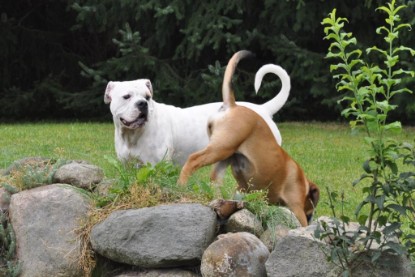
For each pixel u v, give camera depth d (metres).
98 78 22.12
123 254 6.28
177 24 22.14
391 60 5.56
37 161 8.00
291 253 5.68
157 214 6.27
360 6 21.20
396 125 5.46
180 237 6.17
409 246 5.62
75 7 21.77
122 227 6.32
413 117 22.14
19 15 26.06
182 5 21.36
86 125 21.22
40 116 25.95
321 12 21.27
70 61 25.41
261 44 22.14
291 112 23.89
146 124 9.07
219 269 5.86
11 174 7.75
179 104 22.94
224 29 23.02
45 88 23.88
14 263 6.84
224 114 7.62
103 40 25.98
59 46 25.30
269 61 23.58
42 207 6.92
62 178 7.34
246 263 5.88
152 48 23.09
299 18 20.78
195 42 21.06
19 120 25.39
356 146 16.98
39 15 25.95
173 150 9.65
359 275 5.54
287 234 5.75
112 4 22.20
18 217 6.97
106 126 20.89
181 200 6.68
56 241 6.72
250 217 6.45
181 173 7.39
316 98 23.94
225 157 7.49
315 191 8.06
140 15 21.56
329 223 5.88
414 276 5.80
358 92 5.57
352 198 10.62
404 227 8.29
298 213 7.70
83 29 25.69
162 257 6.15
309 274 5.60
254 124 7.57
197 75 23.09
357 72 5.70
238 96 22.56
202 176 10.77
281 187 7.70
